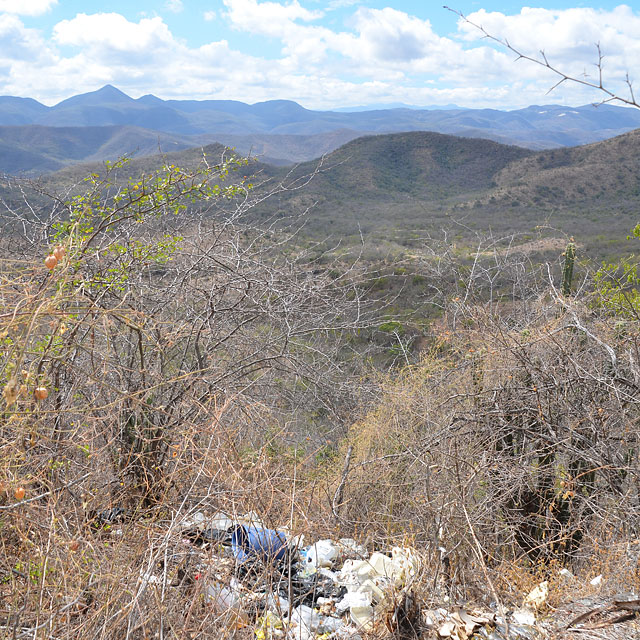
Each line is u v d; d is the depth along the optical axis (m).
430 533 3.46
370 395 5.73
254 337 5.39
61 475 2.90
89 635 2.16
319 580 3.11
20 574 2.27
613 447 4.02
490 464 3.91
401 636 2.61
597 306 5.17
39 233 4.63
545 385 4.24
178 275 4.95
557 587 3.25
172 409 3.86
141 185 4.30
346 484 4.60
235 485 2.82
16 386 1.79
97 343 3.95
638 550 3.49
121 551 2.55
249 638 2.41
